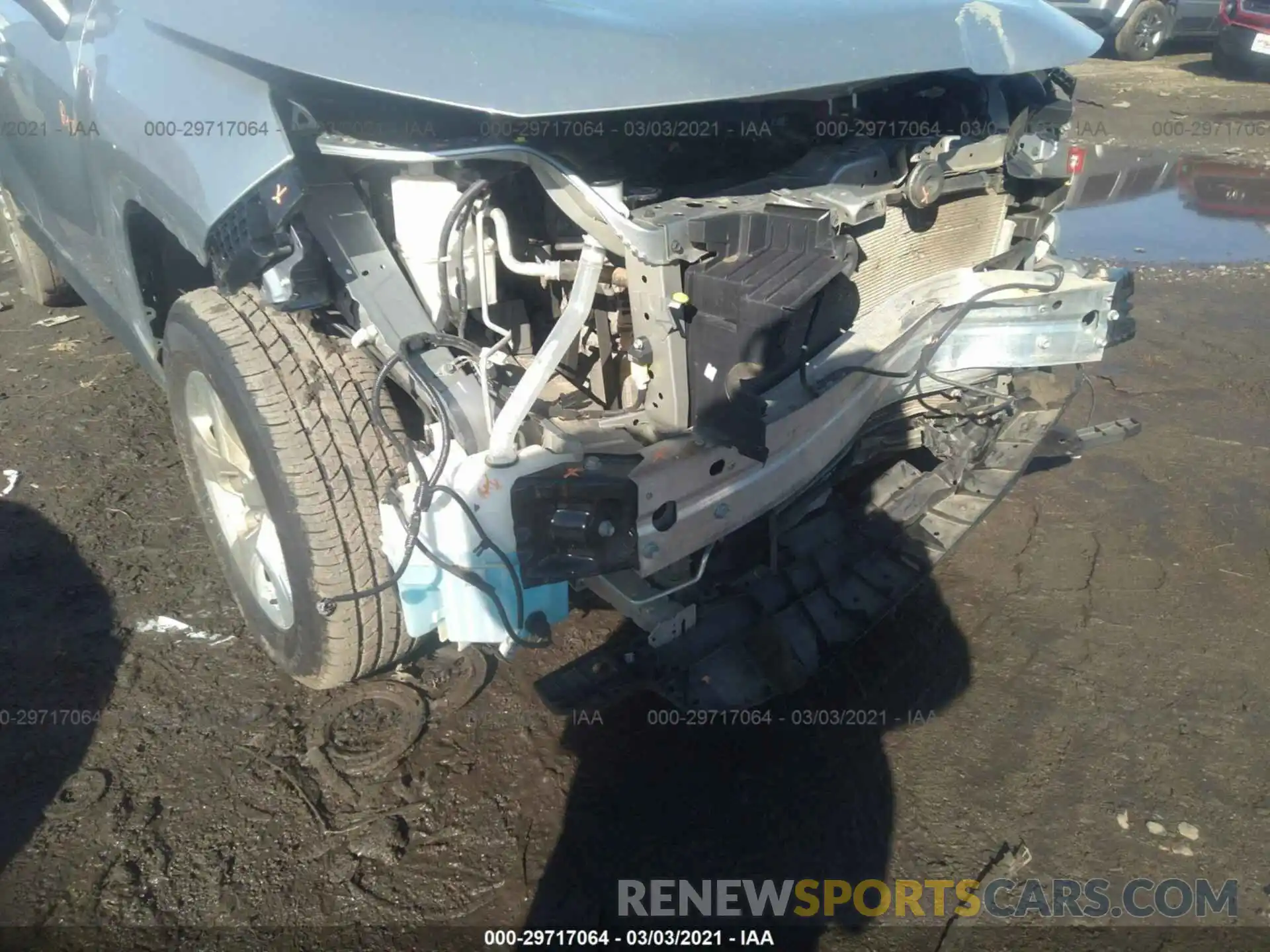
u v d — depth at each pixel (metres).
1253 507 3.43
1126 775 2.39
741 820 2.26
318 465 2.15
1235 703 2.61
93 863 2.11
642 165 2.34
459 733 2.47
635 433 2.13
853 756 2.44
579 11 2.05
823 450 2.36
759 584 2.52
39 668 2.65
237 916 2.01
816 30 2.17
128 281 2.84
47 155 3.16
